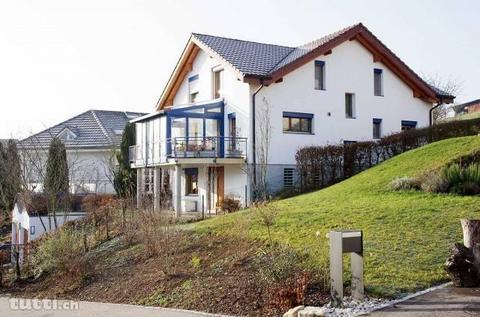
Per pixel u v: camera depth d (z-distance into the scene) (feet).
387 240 36.22
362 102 91.50
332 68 88.38
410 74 95.71
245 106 80.33
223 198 78.43
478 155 56.44
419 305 25.85
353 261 28.09
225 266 36.52
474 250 28.96
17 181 87.40
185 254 41.65
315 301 27.96
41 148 94.89
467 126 74.33
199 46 90.79
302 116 84.48
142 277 39.47
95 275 43.29
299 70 84.53
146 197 65.92
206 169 88.43
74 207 85.25
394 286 28.86
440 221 39.70
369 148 76.18
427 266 31.40
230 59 83.35
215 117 84.99
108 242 53.57
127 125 100.01
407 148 75.36
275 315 27.55
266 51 92.63
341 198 55.21
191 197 90.79
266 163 78.64
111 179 110.22
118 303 35.37
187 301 32.35
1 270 48.11
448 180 51.65
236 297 30.83
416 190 53.67
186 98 98.84
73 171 103.86
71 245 46.80
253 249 38.17
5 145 97.45
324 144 86.33
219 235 44.11
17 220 80.64
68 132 125.29
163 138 83.30
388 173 61.41
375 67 93.71
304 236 38.70
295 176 82.33
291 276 30.73
